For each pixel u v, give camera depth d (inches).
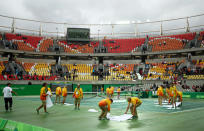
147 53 1787.6
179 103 664.4
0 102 826.8
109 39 2123.5
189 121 353.1
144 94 1089.4
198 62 1563.7
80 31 2047.2
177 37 1898.4
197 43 1695.4
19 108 581.0
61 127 303.3
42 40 1977.1
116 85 1551.4
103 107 379.6
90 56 1892.2
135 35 2186.3
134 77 1572.3
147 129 286.7
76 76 1635.1
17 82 1402.6
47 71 1642.5
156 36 2025.1
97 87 1514.5
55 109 553.9
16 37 1871.3
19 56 1797.5
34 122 346.6
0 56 1717.5
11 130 301.1
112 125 319.6
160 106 627.5
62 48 1935.3
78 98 550.0
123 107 610.2
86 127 303.3
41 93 465.1
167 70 1594.5
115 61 1889.8
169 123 334.6
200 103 759.1
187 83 1371.8
